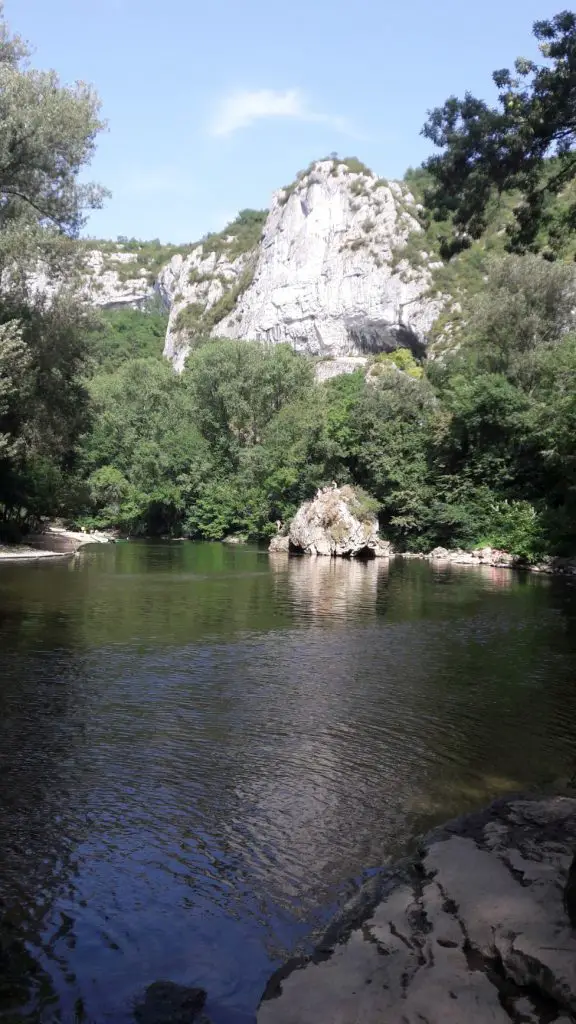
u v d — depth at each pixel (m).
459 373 50.81
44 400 36.25
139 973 4.26
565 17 16.27
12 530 38.47
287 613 18.52
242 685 11.20
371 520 41.66
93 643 14.15
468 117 17.67
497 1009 3.53
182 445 60.81
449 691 11.02
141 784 7.22
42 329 34.22
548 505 37.34
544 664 12.91
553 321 49.47
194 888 5.26
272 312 124.50
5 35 30.53
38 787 7.09
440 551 40.91
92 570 28.70
